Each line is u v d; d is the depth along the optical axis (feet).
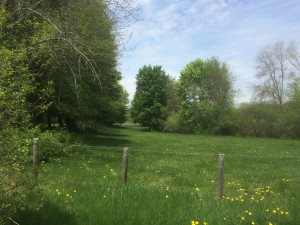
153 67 294.66
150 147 110.93
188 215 24.79
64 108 81.56
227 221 24.08
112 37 44.50
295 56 200.03
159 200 28.17
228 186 42.01
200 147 117.60
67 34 37.70
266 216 25.63
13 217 20.57
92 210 24.77
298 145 132.87
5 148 16.80
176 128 262.67
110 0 38.65
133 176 47.29
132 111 293.23
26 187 18.39
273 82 219.82
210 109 236.63
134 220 23.27
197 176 50.21
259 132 212.64
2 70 16.44
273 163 69.67
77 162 53.42
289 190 41.11
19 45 26.27
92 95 86.07
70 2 37.63
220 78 242.78
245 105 222.07
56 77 61.21
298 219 25.34
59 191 29.07
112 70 68.80
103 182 34.60
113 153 73.61
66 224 22.12
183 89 260.62
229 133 232.53
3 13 22.40
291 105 199.82
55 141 56.54
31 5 36.04
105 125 280.72
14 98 16.70
